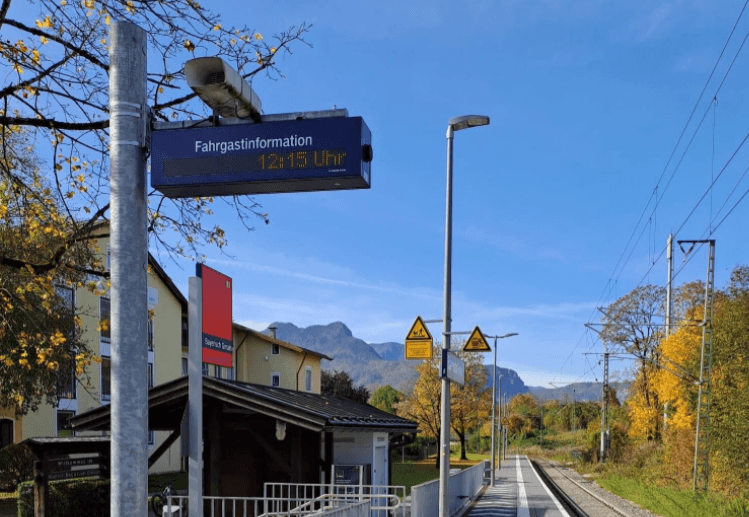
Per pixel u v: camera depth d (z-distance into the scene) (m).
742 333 32.97
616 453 58.72
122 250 4.33
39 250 11.87
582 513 24.05
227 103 4.91
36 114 9.84
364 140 4.96
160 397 15.83
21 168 11.88
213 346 6.24
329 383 72.12
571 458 80.94
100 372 31.64
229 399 15.73
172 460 36.16
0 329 11.09
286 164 4.90
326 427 15.48
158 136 5.00
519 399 152.38
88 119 10.06
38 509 12.61
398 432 21.41
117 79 4.47
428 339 17.00
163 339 37.25
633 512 26.17
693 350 37.00
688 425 36.91
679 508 25.62
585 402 115.88
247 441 17.98
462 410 64.44
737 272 38.69
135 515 4.08
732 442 29.84
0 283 11.04
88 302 30.75
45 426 27.86
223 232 10.91
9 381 18.19
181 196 5.28
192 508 5.66
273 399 15.55
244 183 4.94
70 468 13.59
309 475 18.36
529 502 28.11
